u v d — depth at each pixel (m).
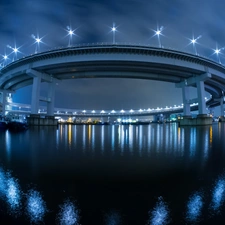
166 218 5.05
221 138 27.62
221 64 74.56
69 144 20.98
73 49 58.44
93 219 5.03
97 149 17.28
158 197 6.36
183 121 78.00
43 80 71.25
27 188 7.26
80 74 71.00
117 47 57.47
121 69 66.88
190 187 7.30
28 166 10.78
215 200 6.12
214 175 8.89
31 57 63.66
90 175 8.96
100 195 6.55
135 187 7.34
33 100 66.25
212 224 4.80
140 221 4.92
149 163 11.45
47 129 53.28
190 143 21.80
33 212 5.39
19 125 49.03
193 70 68.44
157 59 61.03
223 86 94.44
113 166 10.69
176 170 9.78
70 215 5.22
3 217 5.13
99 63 61.78
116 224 4.81
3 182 7.95
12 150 16.66
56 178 8.50
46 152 15.59
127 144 21.03
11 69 75.25
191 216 5.15
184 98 78.62
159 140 25.42
